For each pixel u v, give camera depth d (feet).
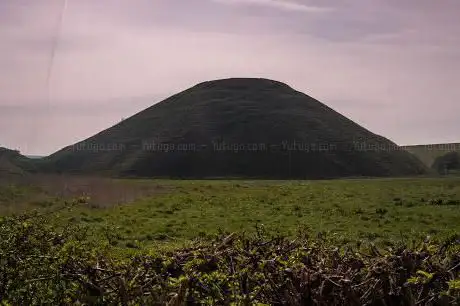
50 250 21.47
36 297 20.25
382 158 413.59
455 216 87.30
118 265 21.90
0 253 20.47
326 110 491.31
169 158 399.24
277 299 19.90
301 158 399.65
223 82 510.99
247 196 129.59
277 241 25.62
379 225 79.36
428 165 423.23
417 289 20.90
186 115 458.50
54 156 418.31
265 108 465.88
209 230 72.28
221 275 20.07
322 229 74.38
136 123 469.98
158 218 86.53
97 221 75.51
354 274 21.17
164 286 19.75
